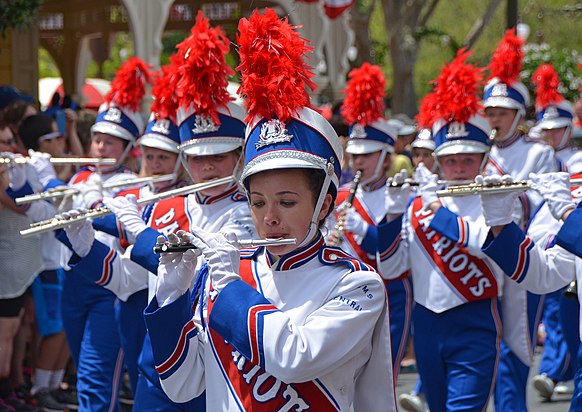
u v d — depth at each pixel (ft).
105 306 44.42
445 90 44.09
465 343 40.98
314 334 21.57
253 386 22.35
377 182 53.52
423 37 157.89
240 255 23.68
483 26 158.40
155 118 43.39
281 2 113.70
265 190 22.31
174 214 35.29
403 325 48.21
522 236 33.40
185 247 22.98
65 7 130.93
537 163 59.00
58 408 53.93
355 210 52.90
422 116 46.83
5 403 51.85
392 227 42.34
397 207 42.27
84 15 131.64
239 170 34.99
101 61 136.77
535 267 33.19
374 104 53.11
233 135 34.40
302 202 22.33
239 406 22.40
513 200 33.37
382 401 23.06
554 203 33.09
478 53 250.37
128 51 229.66
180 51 34.68
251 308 21.57
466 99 43.68
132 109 49.88
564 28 242.58
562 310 47.24
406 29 158.61
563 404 58.90
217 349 22.95
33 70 93.76
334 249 23.20
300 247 22.77
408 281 48.49
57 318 53.67
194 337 23.36
